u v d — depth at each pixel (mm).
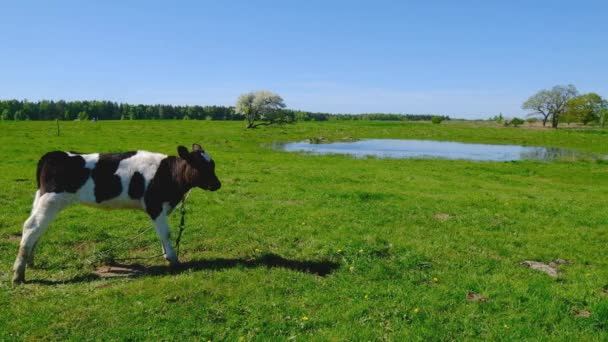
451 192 20719
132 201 9219
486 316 7559
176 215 14023
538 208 16969
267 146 52000
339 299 8070
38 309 7391
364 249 10680
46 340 6570
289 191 18891
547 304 7965
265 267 9422
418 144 62094
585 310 7938
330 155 41938
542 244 12039
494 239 12289
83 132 53375
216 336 6738
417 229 13000
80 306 7543
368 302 7883
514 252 11258
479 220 14500
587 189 24781
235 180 21828
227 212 14477
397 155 45844
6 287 8297
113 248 10664
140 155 9312
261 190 18953
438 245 11367
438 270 9680
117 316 7215
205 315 7320
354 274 9320
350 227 12930
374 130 83625
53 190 8602
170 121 89438
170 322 7090
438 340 6781
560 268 10258
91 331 6793
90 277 9031
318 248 11047
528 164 37000
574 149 57812
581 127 115438
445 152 51000
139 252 10648
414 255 10375
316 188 19969
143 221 13188
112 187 8977
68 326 6914
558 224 14445
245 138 59156
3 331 6691
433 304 7898
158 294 7977
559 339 6805
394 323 7242
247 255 10406
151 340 6602
